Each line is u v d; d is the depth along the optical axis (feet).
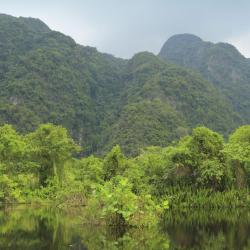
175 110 508.94
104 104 633.61
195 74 651.66
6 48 605.73
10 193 147.23
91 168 181.68
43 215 106.11
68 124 521.24
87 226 84.07
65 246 62.28
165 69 615.98
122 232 77.20
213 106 571.28
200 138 152.15
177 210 127.03
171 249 61.00
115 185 88.28
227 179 145.07
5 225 85.51
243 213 117.60
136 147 394.93
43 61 578.25
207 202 135.85
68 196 136.05
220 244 65.72
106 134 502.38
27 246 62.13
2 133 173.78
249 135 166.50
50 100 525.34
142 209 90.27
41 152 174.81
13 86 492.95
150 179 153.38
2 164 159.12
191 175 148.25
